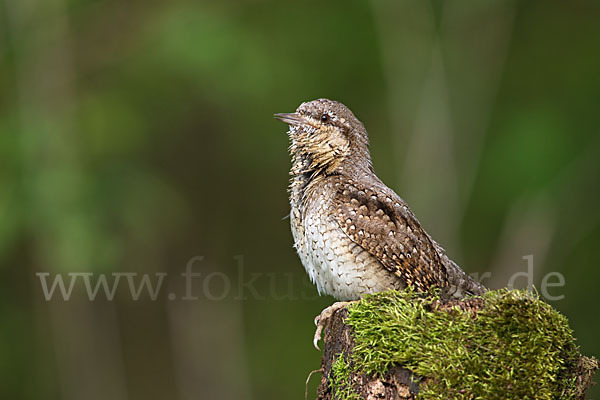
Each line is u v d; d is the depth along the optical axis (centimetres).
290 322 1407
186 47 1270
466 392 469
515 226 1273
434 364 473
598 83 1326
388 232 631
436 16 1367
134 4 1370
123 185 1277
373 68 1398
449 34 1384
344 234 633
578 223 1285
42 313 1352
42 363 1342
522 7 1384
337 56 1393
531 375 472
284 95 1352
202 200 1465
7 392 1308
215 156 1462
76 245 1152
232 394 1377
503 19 1375
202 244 1462
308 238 656
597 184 1264
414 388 478
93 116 1280
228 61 1273
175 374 1405
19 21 1298
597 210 1273
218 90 1305
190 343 1416
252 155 1433
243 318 1434
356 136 710
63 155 1225
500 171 1298
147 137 1377
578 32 1370
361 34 1391
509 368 472
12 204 1177
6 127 1239
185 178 1458
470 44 1391
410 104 1347
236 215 1471
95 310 1374
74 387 1341
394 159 1352
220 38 1278
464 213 1326
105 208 1243
